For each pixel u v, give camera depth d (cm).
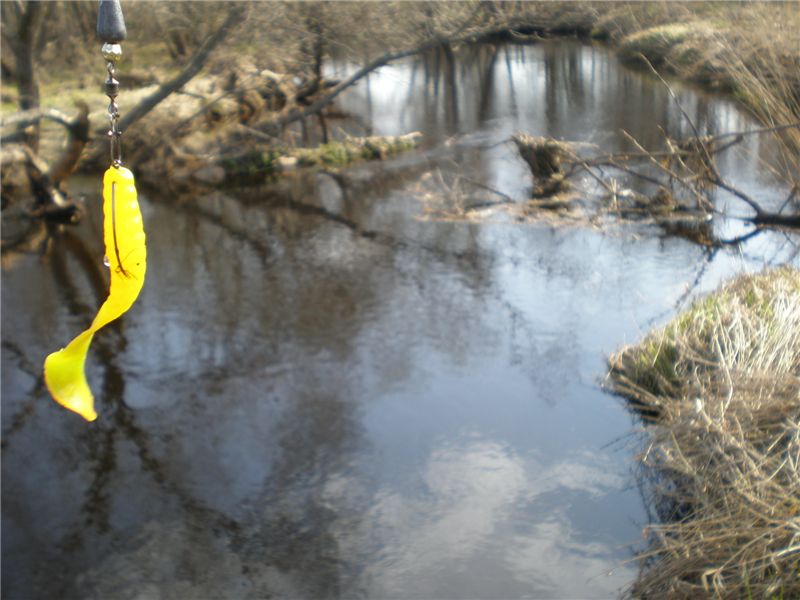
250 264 975
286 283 905
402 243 1023
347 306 829
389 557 466
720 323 557
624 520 473
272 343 755
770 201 1046
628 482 507
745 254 892
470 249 984
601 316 758
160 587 458
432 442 577
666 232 991
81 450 604
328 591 441
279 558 475
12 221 1175
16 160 1186
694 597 348
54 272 981
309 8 1538
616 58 2058
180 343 766
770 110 887
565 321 755
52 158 1345
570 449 552
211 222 1164
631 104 1684
